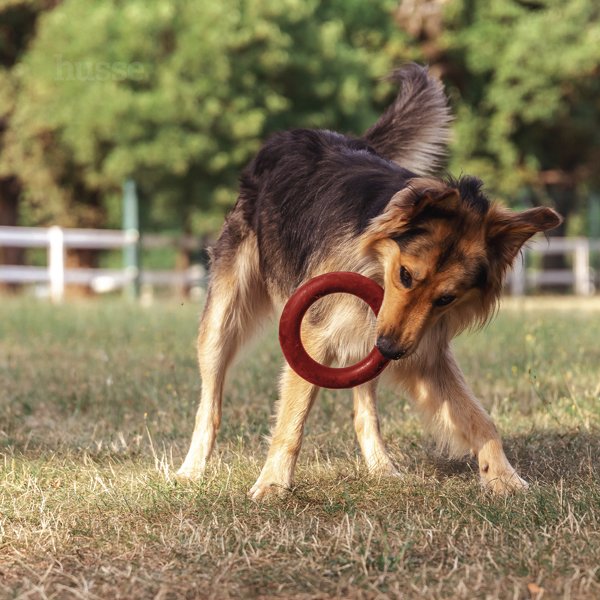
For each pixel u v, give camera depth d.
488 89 38.59
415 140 9.84
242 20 31.94
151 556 6.48
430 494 7.69
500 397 11.65
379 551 6.37
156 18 31.14
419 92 9.92
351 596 5.72
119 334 17.77
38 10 35.44
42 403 11.67
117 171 31.38
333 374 7.66
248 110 32.16
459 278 7.16
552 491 7.53
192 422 10.55
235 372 13.16
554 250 38.91
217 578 5.94
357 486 7.99
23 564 6.33
